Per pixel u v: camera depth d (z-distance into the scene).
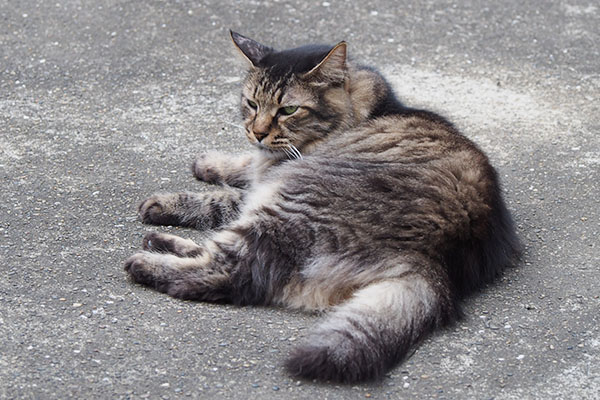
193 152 2.69
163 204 2.48
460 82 2.93
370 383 2.19
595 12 3.19
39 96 2.83
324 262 2.30
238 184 2.61
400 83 2.92
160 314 2.29
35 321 2.26
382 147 2.45
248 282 2.31
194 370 2.20
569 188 2.61
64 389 2.16
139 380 2.18
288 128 2.47
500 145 2.73
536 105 2.86
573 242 2.47
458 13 3.16
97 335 2.24
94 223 2.47
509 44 3.06
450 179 2.36
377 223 2.30
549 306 2.34
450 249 2.31
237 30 3.06
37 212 2.49
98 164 2.63
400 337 2.22
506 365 2.23
